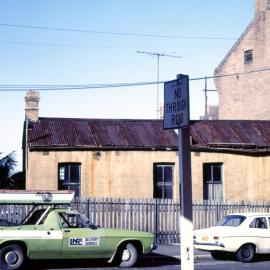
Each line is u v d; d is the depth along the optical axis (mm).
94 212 20266
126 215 20703
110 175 23234
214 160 24469
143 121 26391
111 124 25516
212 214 22016
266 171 25250
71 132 24000
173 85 5500
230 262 16188
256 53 35594
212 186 24578
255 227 16359
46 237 13086
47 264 14734
